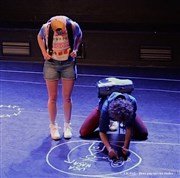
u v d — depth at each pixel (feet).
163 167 14.39
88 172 14.06
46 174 13.98
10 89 23.65
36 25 30.25
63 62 15.70
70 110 16.60
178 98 22.08
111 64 28.94
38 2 30.78
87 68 28.22
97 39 28.66
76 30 15.53
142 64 28.66
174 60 28.22
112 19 30.12
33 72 27.43
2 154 15.40
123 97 14.53
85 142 16.37
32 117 19.16
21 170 14.25
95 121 16.53
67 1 30.35
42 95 22.53
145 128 16.63
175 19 29.30
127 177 13.70
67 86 16.12
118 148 15.70
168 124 18.31
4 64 29.40
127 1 29.60
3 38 30.25
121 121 13.85
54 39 15.26
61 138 16.75
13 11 31.35
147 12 29.55
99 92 15.72
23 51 30.17
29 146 16.06
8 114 19.54
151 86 24.29
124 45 28.50
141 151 15.56
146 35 28.12
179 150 15.69
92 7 30.14
